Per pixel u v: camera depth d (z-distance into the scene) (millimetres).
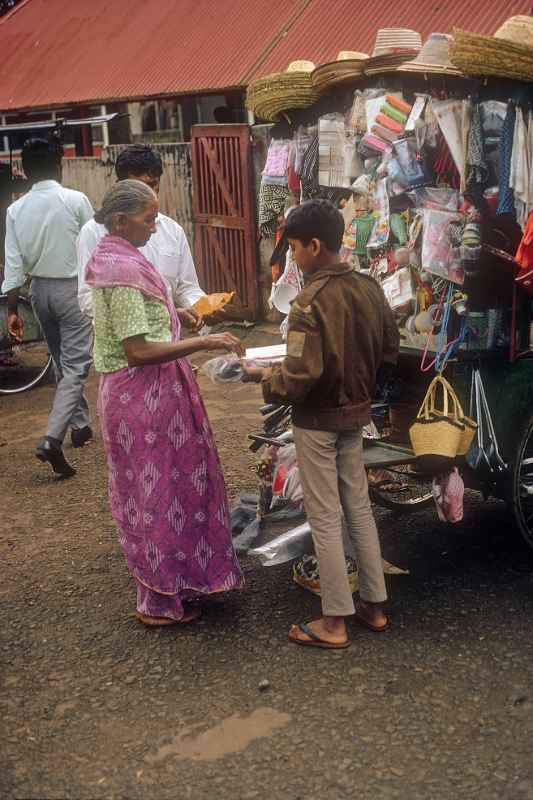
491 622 3645
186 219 10555
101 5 14922
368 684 3268
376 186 4027
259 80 4469
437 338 3830
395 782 2756
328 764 2852
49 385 8008
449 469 3758
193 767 2871
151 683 3354
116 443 3584
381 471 4582
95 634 3723
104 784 2809
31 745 3016
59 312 5699
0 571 4355
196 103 15031
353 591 3891
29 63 15086
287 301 4520
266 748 2945
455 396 3744
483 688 3211
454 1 8703
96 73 13156
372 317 3400
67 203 5676
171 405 3561
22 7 17219
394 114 3906
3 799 2750
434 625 3643
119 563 4383
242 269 9719
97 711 3195
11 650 3631
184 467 3623
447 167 3781
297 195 4680
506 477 4008
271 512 4414
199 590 3734
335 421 3398
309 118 4484
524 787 2711
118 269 3420
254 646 3562
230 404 7121
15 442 6445
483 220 3730
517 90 3508
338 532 3471
